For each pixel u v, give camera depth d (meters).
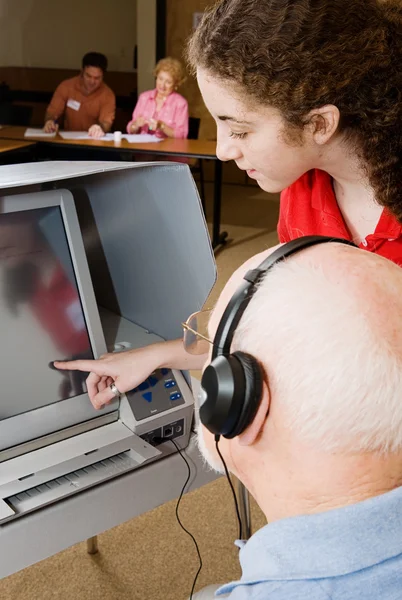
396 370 0.51
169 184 1.16
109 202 1.32
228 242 5.02
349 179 1.02
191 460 1.25
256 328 0.55
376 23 0.84
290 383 0.52
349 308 0.53
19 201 1.12
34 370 1.14
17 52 7.77
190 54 0.90
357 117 0.90
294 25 0.80
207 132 7.05
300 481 0.54
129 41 7.98
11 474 1.08
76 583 1.88
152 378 1.26
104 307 1.49
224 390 0.54
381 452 0.52
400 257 1.04
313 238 0.61
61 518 1.08
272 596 0.51
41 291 1.15
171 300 1.31
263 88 0.82
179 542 2.05
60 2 7.77
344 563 0.50
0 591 1.84
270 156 0.91
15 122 6.10
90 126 5.45
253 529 2.10
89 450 1.16
